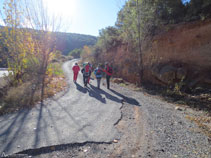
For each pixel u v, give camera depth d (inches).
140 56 453.4
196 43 369.7
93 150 117.1
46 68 394.0
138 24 439.5
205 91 312.0
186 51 386.6
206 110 232.5
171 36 427.2
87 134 140.6
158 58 448.5
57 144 121.0
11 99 223.1
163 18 478.0
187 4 437.4
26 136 131.5
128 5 472.4
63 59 1581.0
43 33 363.9
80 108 214.7
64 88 335.6
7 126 149.9
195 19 392.8
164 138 141.1
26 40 339.0
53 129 147.4
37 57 374.0
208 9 364.2
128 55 581.6
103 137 136.8
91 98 270.1
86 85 371.9
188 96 305.9
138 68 495.2
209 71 331.3
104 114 195.6
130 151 118.0
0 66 836.0
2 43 318.3
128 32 510.0
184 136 147.9
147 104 256.1
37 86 308.3
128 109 223.9
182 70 368.2
